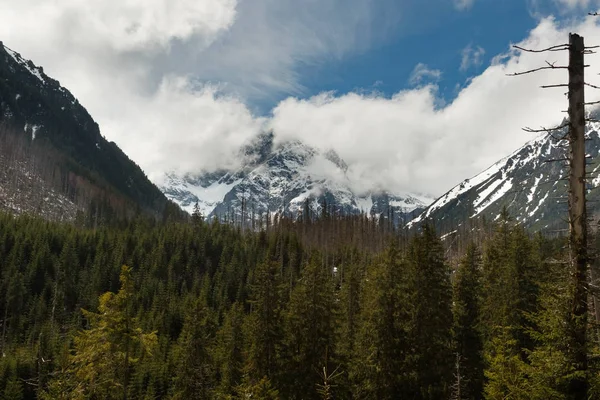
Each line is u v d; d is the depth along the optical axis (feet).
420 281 115.96
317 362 117.08
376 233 562.25
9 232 407.23
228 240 454.40
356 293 146.10
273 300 126.21
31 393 214.07
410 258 124.47
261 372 120.88
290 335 122.52
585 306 46.70
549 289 49.60
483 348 125.18
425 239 122.62
